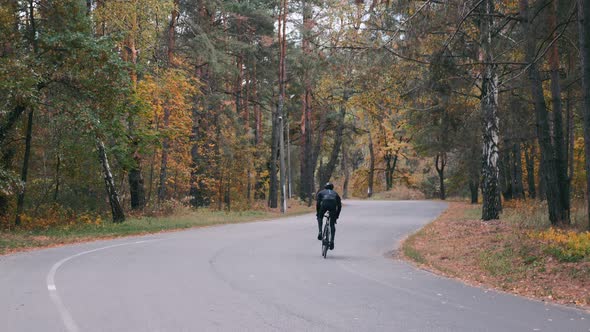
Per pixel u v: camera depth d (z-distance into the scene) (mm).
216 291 9297
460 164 43219
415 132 40562
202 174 36562
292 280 10633
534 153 39406
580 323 7336
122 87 22906
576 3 14336
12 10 21562
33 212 27094
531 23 15711
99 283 9961
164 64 31062
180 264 12641
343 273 11773
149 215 29578
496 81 22547
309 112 48062
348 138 54312
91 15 24688
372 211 38625
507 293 9852
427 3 14516
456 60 16219
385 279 11109
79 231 22281
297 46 41844
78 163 28641
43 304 8094
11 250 15852
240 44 37719
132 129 27484
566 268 11516
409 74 19938
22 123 26266
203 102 35406
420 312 7879
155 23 27359
